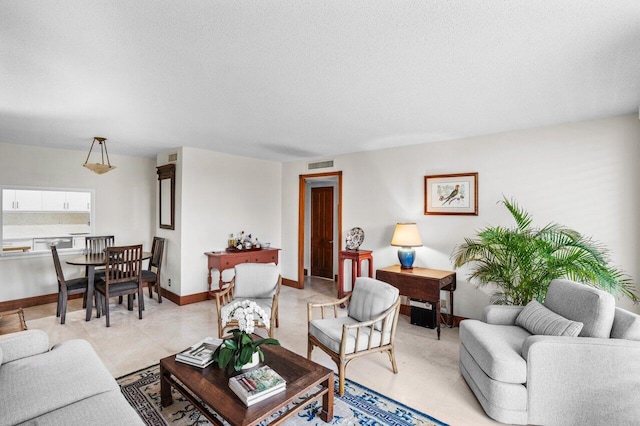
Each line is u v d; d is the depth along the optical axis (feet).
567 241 10.67
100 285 13.74
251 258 17.26
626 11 4.98
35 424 5.03
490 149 12.78
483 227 12.92
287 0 4.76
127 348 10.82
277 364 7.35
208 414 6.28
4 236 15.20
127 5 4.86
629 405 6.51
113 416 5.29
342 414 7.39
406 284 12.85
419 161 14.67
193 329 12.59
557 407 6.84
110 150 16.88
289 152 17.12
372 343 8.75
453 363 10.00
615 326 7.23
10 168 15.03
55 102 9.23
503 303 11.96
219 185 17.29
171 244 16.61
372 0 4.77
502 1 4.78
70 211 16.85
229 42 6.00
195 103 9.35
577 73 7.27
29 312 14.73
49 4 4.80
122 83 7.89
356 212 16.94
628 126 10.25
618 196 10.39
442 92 8.47
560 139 11.35
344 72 7.29
